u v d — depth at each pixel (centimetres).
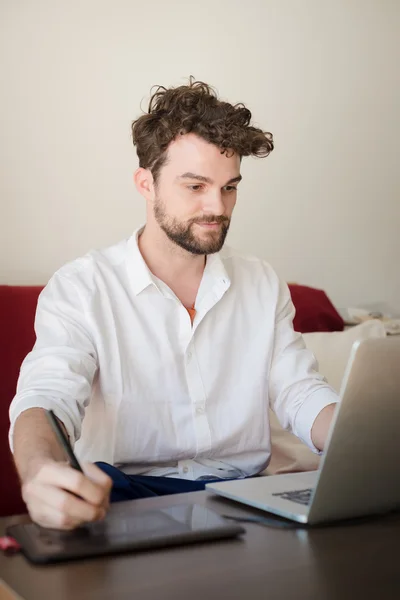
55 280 161
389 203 312
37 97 230
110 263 165
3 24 224
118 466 157
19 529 93
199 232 154
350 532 98
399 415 97
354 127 298
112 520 98
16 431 120
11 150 227
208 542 92
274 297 176
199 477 161
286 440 208
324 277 297
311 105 286
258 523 101
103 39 241
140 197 252
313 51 285
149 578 80
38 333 153
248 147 153
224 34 264
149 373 159
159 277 165
